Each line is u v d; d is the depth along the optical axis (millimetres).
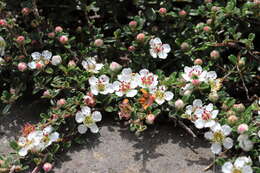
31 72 190
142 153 169
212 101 172
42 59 185
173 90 177
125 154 169
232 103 168
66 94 181
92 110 177
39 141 164
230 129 158
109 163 166
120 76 178
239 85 193
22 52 189
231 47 193
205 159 166
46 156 164
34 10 193
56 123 171
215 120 165
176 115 172
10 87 191
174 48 197
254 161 158
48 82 188
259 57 186
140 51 189
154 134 176
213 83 177
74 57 192
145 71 178
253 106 165
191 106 168
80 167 165
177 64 194
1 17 197
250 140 157
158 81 179
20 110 188
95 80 179
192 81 172
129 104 173
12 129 181
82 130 171
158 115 178
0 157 163
